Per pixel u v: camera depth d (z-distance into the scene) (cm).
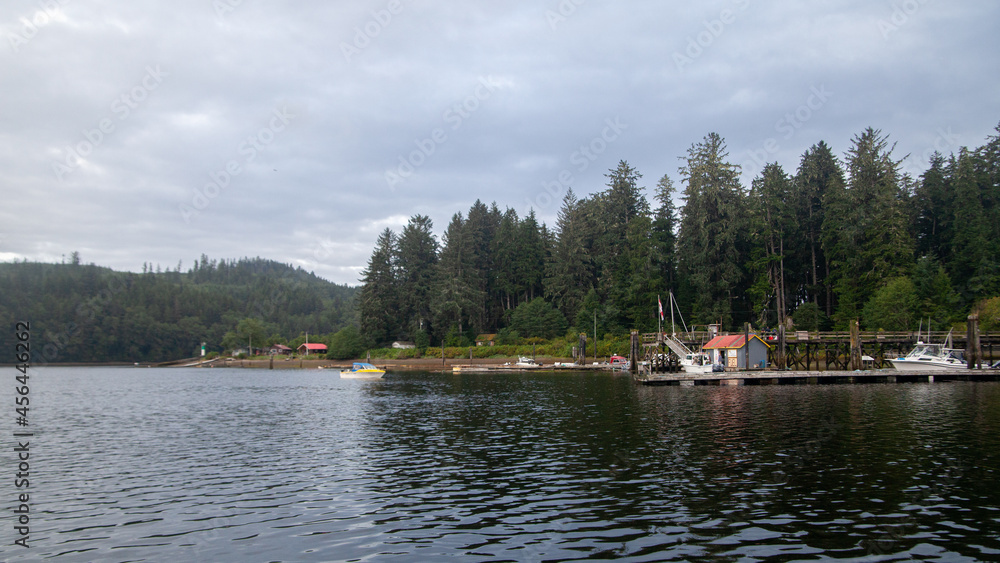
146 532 1562
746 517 1553
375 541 1452
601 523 1536
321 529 1555
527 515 1620
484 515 1633
